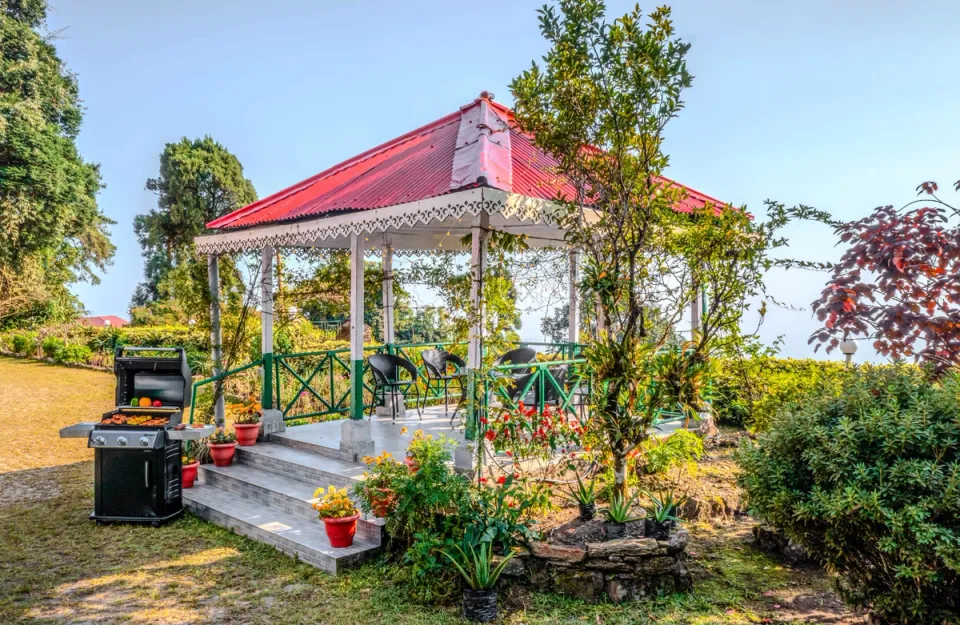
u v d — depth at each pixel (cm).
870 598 372
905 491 333
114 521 651
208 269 877
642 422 491
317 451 746
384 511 514
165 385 702
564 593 446
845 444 358
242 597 474
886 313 398
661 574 450
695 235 502
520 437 556
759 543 540
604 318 515
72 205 2597
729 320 484
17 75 2391
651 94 465
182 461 733
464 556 440
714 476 661
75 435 657
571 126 476
